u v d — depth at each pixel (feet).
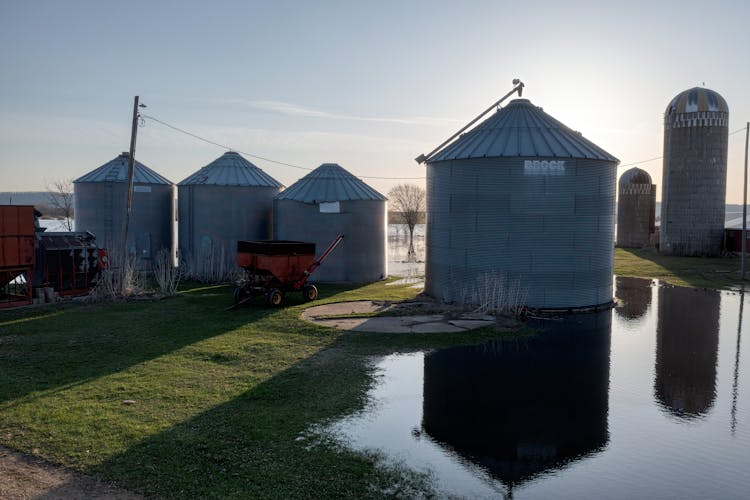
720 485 26.99
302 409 35.63
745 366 47.21
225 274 97.40
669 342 55.36
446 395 39.24
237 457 28.58
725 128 152.76
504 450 30.60
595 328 61.26
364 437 31.81
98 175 103.45
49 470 26.94
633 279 105.81
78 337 53.36
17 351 48.21
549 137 70.59
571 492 26.13
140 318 62.59
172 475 26.53
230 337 53.67
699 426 34.42
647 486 26.84
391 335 55.52
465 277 71.72
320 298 77.87
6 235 67.00
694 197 154.71
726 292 89.15
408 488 26.12
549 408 37.19
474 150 70.54
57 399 36.32
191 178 103.55
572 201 68.59
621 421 35.14
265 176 107.14
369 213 98.53
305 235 96.32
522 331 58.65
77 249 74.38
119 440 30.22
